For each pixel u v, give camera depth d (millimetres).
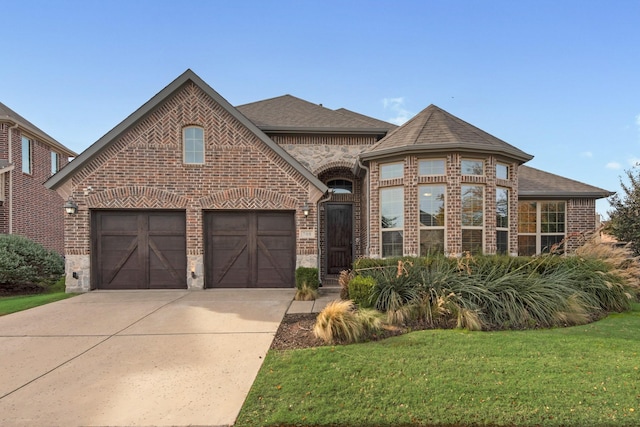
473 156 9391
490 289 6609
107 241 9797
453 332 5633
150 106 9578
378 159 9984
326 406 3342
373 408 3301
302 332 5695
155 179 9742
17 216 14750
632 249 10117
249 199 9914
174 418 3232
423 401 3410
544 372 4020
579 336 5430
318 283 9430
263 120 13016
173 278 9891
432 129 9781
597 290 7531
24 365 4504
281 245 10133
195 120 9844
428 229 9398
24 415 3307
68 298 8625
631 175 10570
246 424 3115
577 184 13000
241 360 4602
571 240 12289
